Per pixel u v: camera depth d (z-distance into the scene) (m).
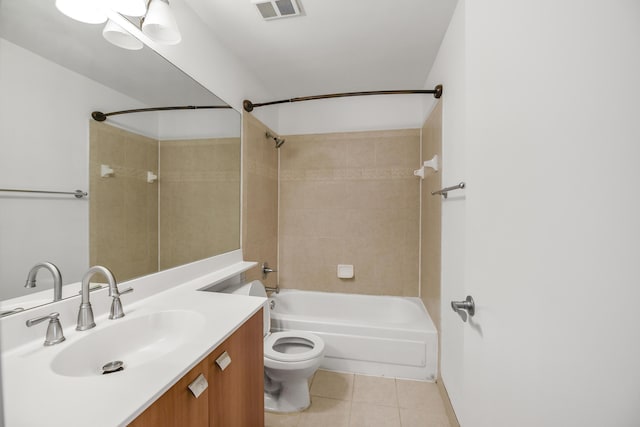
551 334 0.51
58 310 0.96
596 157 0.43
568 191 0.47
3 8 0.83
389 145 2.85
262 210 2.61
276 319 2.27
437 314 2.06
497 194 0.69
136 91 1.32
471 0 0.84
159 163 1.47
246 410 1.19
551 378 0.50
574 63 0.46
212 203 1.88
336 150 2.95
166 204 1.51
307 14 1.69
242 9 1.66
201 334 0.99
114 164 1.22
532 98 0.56
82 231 1.08
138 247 1.34
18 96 0.87
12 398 0.64
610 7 0.41
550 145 0.51
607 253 0.41
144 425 0.66
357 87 2.72
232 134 2.11
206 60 1.80
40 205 0.93
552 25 0.51
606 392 0.41
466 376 0.91
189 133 1.67
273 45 2.02
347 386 2.00
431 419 1.70
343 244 2.94
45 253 0.95
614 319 0.40
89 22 1.10
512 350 0.62
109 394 0.66
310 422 1.67
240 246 2.21
